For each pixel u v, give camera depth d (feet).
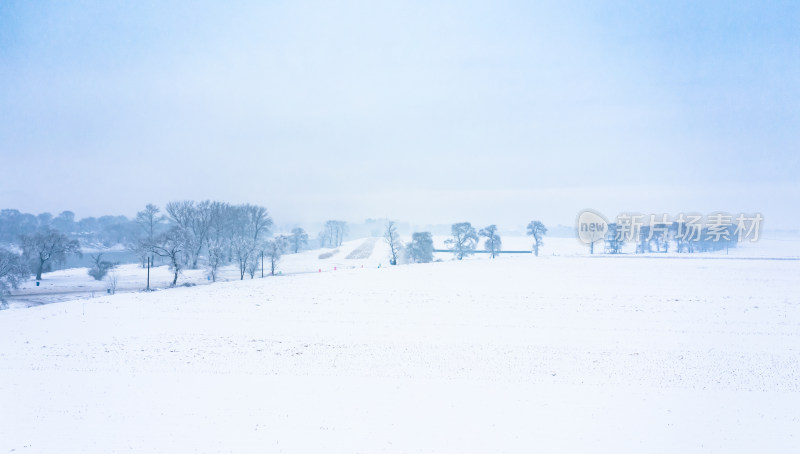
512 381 83.46
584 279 185.88
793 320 122.52
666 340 106.52
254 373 87.04
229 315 130.41
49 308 141.28
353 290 165.68
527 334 111.55
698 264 232.73
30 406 73.00
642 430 65.67
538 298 149.69
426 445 61.87
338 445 61.87
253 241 270.67
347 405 73.77
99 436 63.98
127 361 93.20
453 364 91.81
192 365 91.04
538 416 69.97
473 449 60.80
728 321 121.80
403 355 96.89
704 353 97.81
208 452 59.98
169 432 65.10
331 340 107.04
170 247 229.25
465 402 74.84
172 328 117.08
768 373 86.99
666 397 76.69
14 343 104.88
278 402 74.79
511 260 264.31
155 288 214.90
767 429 65.98
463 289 165.37
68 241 288.92
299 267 314.96
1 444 61.72
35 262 270.26
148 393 77.97
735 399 75.97
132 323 121.90
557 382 82.94
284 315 130.31
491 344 103.91
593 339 107.45
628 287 167.53
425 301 146.61
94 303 147.54
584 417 69.56
